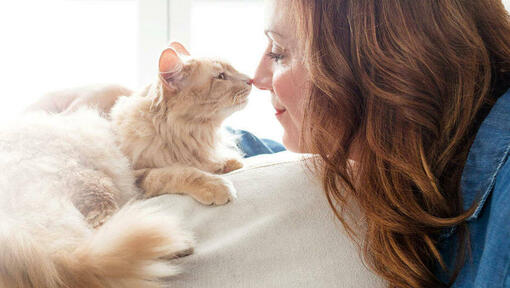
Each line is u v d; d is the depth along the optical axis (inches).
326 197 35.7
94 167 44.3
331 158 33.8
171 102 51.8
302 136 36.8
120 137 50.3
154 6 85.4
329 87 33.0
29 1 81.4
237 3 91.4
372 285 32.2
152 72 87.7
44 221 34.8
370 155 32.6
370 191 32.2
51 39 83.7
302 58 38.3
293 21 37.7
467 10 32.3
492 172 28.9
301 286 31.9
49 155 41.8
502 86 33.3
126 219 32.8
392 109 31.5
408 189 31.1
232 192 38.5
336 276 32.5
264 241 34.1
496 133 29.6
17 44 82.1
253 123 96.1
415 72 30.7
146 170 48.4
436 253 30.0
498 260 25.3
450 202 31.0
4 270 30.3
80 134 46.9
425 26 30.9
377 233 31.9
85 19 84.8
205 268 33.0
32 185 37.8
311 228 35.0
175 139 51.8
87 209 40.0
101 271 30.5
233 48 93.0
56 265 30.7
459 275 29.3
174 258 33.8
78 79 86.0
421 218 30.4
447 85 31.0
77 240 34.5
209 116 54.7
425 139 31.5
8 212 35.0
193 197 39.9
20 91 83.0
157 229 31.7
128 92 63.9
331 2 33.0
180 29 87.4
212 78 55.1
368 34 31.7
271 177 39.4
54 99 61.4
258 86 47.2
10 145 41.5
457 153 31.5
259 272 32.9
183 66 53.6
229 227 36.3
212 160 53.9
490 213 27.8
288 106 41.1
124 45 87.2
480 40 31.4
